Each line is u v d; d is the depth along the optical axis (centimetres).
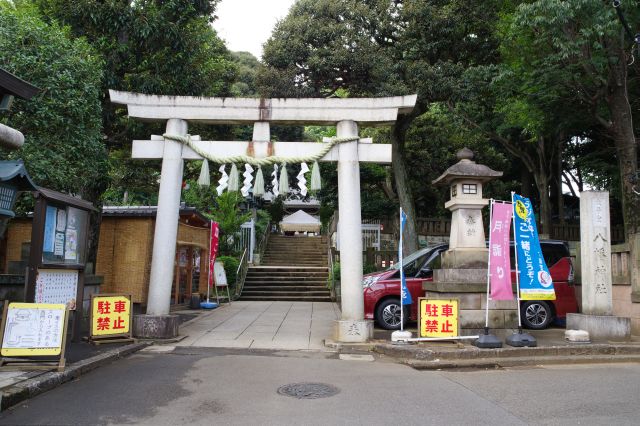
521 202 883
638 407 522
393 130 1730
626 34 1234
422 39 1555
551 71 1290
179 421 464
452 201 989
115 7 1111
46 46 872
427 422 470
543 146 2244
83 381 606
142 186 1666
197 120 948
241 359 746
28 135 872
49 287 743
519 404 533
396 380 636
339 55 1452
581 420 478
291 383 609
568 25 1164
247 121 949
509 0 1493
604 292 902
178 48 1192
